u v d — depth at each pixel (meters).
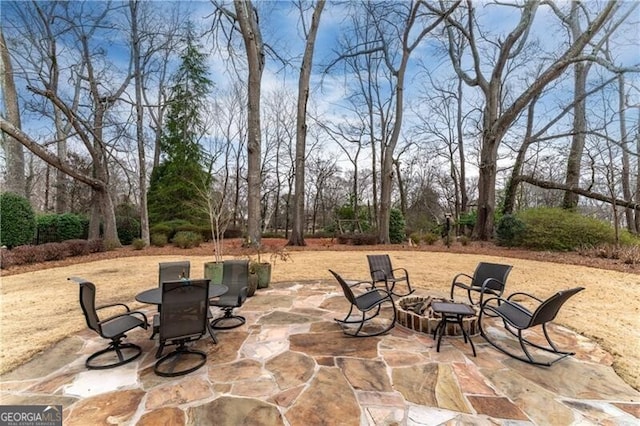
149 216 17.44
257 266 5.87
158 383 2.61
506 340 3.51
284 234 22.44
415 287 6.16
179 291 2.73
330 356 3.09
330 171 24.94
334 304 4.86
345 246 13.23
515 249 11.80
